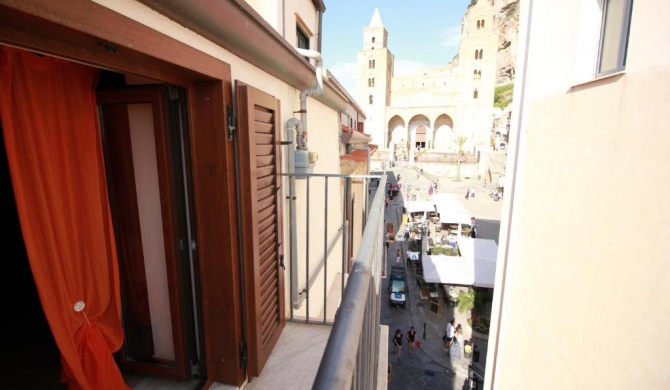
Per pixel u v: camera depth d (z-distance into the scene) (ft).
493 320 17.10
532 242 13.34
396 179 119.03
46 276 4.75
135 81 5.82
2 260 8.23
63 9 3.08
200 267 6.36
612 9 9.87
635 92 8.38
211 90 5.91
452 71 165.99
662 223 7.42
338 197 17.76
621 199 8.68
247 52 6.42
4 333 7.82
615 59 9.68
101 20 3.48
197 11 4.59
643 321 7.75
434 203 74.08
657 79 7.72
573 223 10.72
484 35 144.15
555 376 11.34
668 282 7.18
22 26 3.10
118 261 6.53
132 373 6.75
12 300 8.39
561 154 11.58
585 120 10.32
